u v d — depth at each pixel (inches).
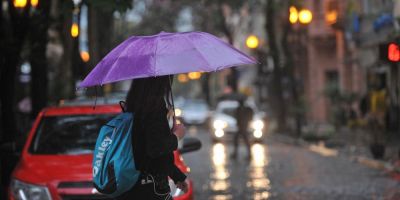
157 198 215.0
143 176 213.3
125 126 211.9
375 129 840.3
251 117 890.1
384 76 1253.1
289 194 561.3
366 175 678.5
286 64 1398.9
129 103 217.8
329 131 1125.1
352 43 1408.7
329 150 965.2
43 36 641.6
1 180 500.7
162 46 216.8
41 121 392.2
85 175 323.3
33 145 374.3
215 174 720.3
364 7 1238.9
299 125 1266.0
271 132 1440.7
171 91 223.3
